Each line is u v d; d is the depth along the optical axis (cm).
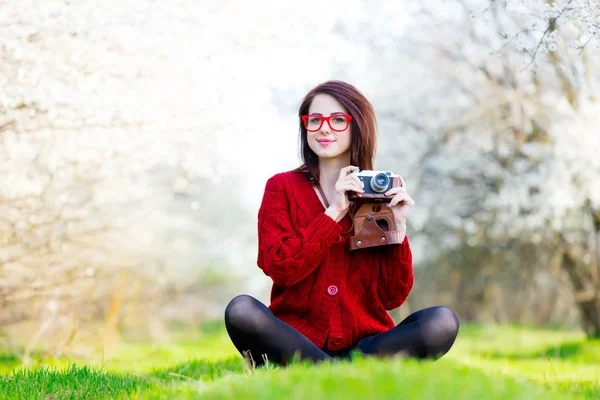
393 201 270
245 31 508
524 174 767
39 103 468
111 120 505
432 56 857
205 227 1353
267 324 250
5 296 618
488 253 952
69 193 630
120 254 740
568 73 636
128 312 872
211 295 1417
